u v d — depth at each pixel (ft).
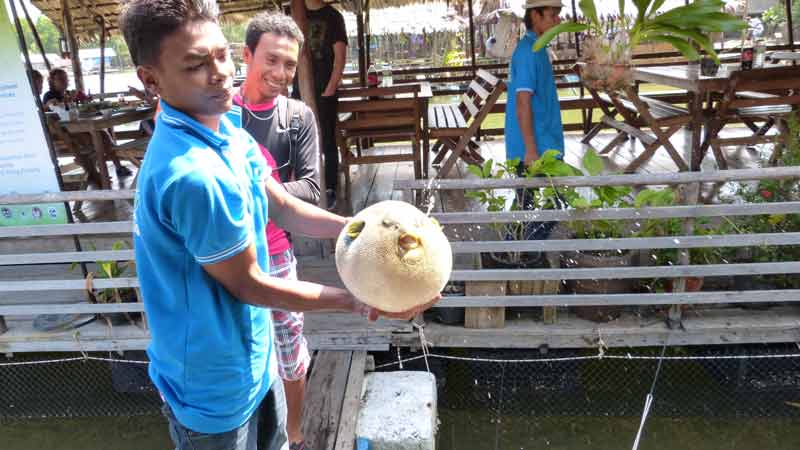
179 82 4.24
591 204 10.44
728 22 11.42
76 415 12.88
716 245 10.41
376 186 21.13
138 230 4.66
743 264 10.54
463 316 11.87
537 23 12.30
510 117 13.14
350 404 10.17
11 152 11.62
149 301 4.85
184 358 4.86
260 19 7.14
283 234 7.51
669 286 11.68
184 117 4.37
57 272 15.60
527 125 12.32
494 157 23.99
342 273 4.74
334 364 11.18
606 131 28.22
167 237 4.47
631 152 23.65
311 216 6.23
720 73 17.89
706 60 18.02
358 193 20.42
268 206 6.06
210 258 4.39
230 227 4.33
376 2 32.45
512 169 11.81
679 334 11.19
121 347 12.11
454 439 11.48
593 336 11.35
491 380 12.12
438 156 22.88
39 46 27.17
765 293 10.76
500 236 12.30
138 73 4.33
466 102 20.99
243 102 7.41
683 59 27.55
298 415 8.38
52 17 30.32
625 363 12.00
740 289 11.91
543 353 11.85
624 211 10.34
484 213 10.46
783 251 11.79
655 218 10.45
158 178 4.24
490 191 12.21
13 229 10.93
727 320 11.43
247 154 5.21
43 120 11.41
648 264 11.93
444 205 18.01
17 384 13.03
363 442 9.61
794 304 11.92
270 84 7.16
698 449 10.91
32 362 12.14
